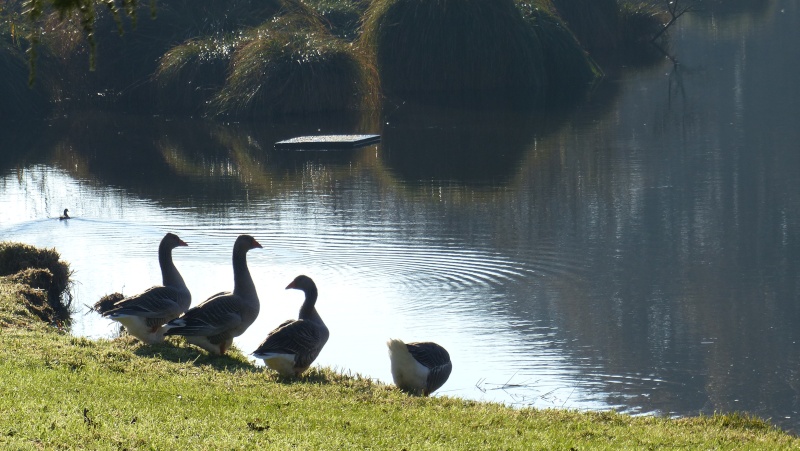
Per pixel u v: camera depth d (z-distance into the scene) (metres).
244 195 27.94
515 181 29.25
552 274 19.67
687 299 18.06
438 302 17.75
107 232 23.31
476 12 48.41
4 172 32.22
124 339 12.98
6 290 15.76
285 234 22.94
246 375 11.48
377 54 48.75
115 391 9.91
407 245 21.84
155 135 39.88
